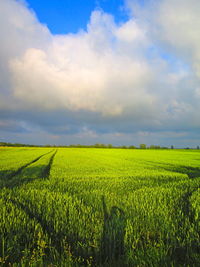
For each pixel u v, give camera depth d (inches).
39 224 143.4
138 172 509.7
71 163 751.7
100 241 122.0
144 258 107.7
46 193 249.4
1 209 174.1
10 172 468.1
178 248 122.2
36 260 104.3
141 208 182.9
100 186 310.3
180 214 172.2
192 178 430.6
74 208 179.6
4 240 123.5
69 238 130.0
